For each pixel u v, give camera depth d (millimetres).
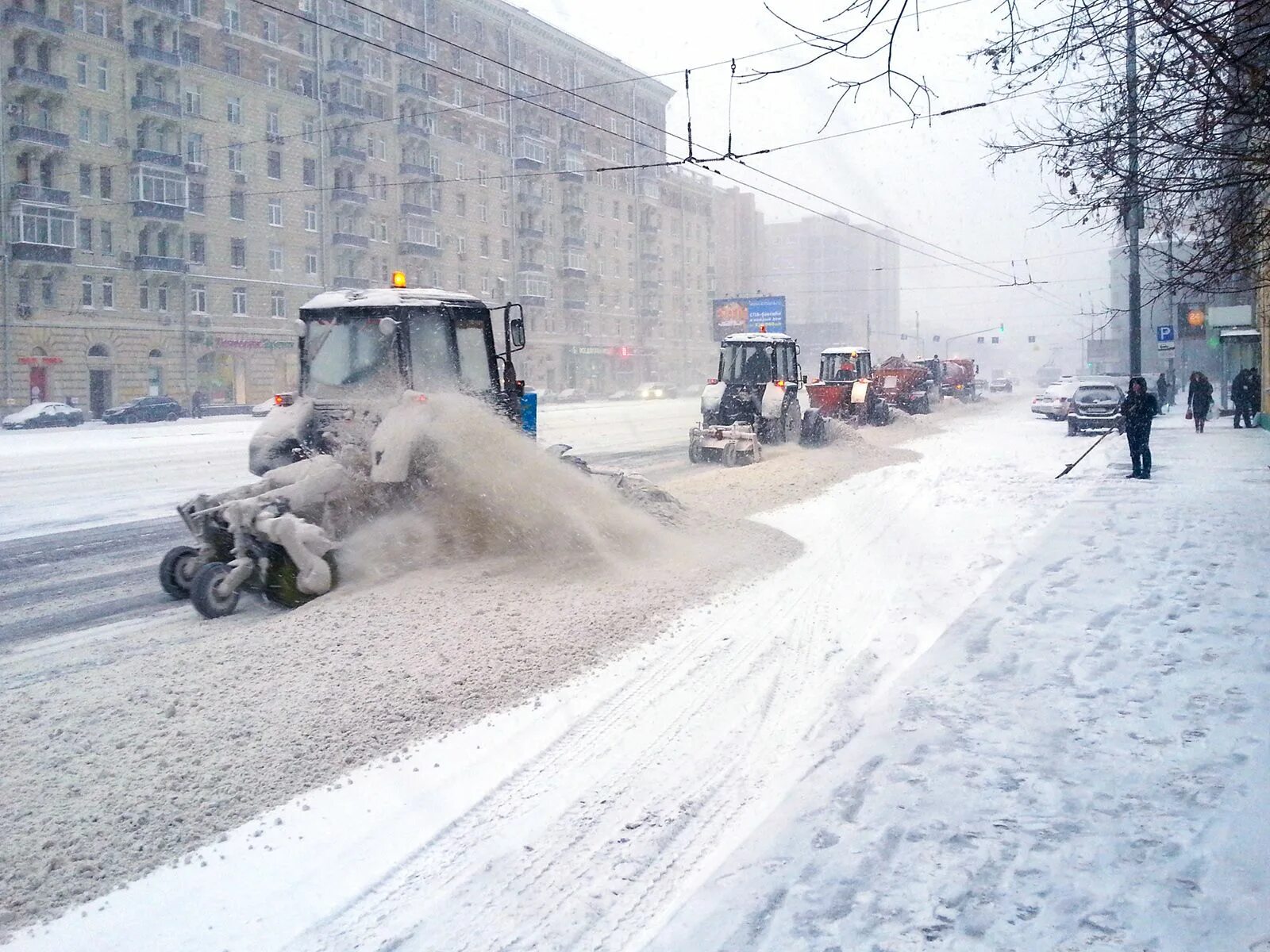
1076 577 7762
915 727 4531
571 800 4016
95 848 3607
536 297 63562
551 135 64688
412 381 8508
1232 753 4047
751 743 4613
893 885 3148
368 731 4637
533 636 6133
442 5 56125
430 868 3500
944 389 47562
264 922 3186
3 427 36906
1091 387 25656
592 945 3021
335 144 51344
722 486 13703
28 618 7160
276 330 49156
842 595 7582
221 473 17469
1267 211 6484
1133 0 5242
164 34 43906
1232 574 7551
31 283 40312
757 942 2873
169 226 44312
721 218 102750
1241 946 2730
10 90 38938
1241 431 24203
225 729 4637
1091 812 3576
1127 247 10328
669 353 79750
